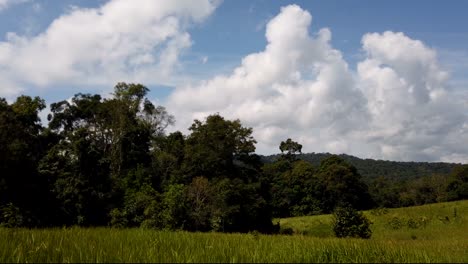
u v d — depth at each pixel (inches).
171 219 1368.1
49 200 1373.0
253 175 2440.9
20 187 1320.1
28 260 237.8
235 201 1748.3
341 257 308.7
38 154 1910.7
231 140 2353.6
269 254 289.4
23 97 2108.8
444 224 1652.3
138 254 257.8
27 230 395.9
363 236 1295.5
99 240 322.7
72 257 241.0
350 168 3508.9
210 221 1585.9
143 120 2492.6
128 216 1427.2
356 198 3385.8
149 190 1572.3
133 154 2310.5
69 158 1509.6
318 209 3289.9
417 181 5182.1
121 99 2415.1
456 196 3747.5
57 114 2354.8
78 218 1385.3
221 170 2253.9
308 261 279.1
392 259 326.6
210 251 287.9
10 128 1525.6
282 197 3366.1
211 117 2388.0
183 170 2172.7
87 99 2431.1
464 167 3880.4
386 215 1887.3
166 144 2485.2
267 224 1860.2
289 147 3978.8
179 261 243.9
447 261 344.5
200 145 2308.1
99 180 1517.0
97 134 2358.5
